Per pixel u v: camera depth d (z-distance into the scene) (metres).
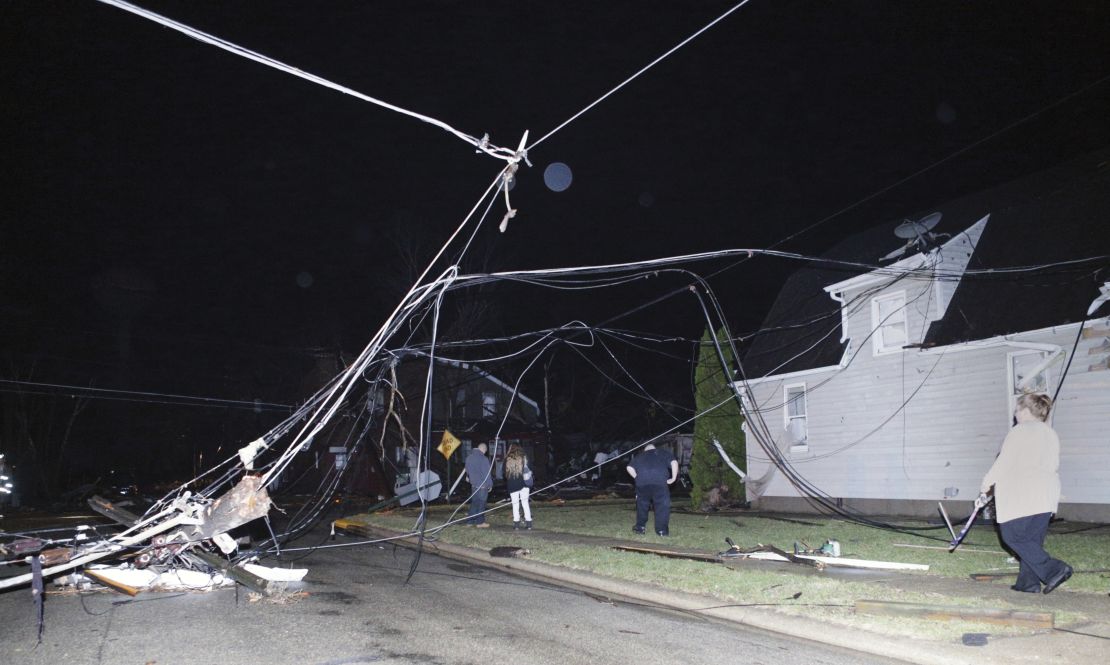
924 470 17.34
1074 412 14.62
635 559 11.05
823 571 9.96
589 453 40.88
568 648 6.68
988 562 10.27
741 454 22.31
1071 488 14.60
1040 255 16.06
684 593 8.89
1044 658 5.93
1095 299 14.45
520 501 16.19
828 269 22.19
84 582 9.78
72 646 6.79
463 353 36.84
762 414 21.95
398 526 17.14
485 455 17.08
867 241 21.66
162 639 7.00
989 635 6.56
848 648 6.80
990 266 17.00
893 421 18.11
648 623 7.76
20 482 37.97
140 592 9.40
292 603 8.73
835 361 19.61
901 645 6.48
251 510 10.20
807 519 17.36
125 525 12.39
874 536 13.59
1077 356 14.62
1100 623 6.84
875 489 18.44
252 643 6.83
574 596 9.34
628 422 42.91
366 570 11.52
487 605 8.69
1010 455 8.04
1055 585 7.78
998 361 16.05
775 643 6.96
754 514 19.45
